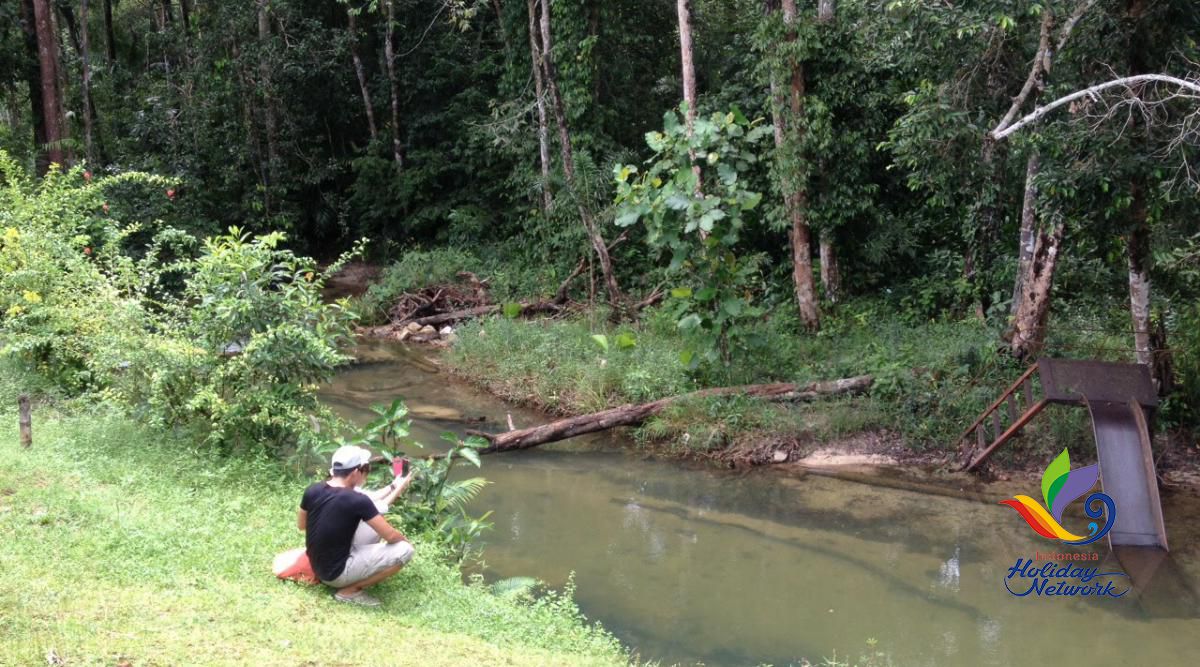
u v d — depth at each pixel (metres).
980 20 9.52
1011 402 9.84
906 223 15.93
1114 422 8.59
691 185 11.20
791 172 13.80
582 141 19.14
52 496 6.34
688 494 9.66
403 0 23.48
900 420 10.77
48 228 10.50
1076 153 9.05
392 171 24.25
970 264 14.28
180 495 6.89
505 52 21.52
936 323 13.85
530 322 16.33
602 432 11.70
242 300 8.04
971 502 9.31
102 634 4.35
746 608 7.11
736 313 11.53
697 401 11.25
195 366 8.23
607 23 19.62
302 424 8.10
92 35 30.81
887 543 8.38
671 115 11.37
